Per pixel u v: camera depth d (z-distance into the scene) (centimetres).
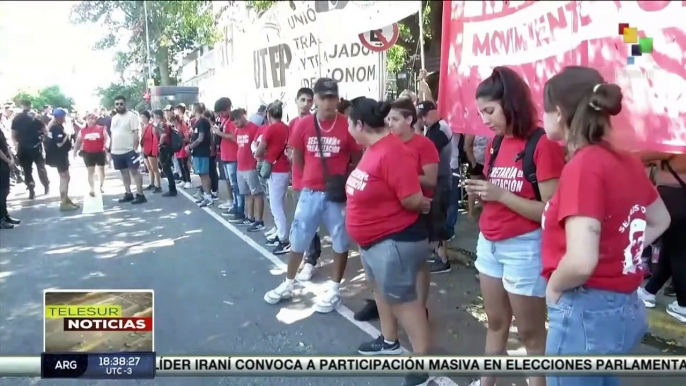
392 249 378
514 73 311
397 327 476
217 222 999
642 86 328
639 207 228
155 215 1084
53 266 736
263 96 900
